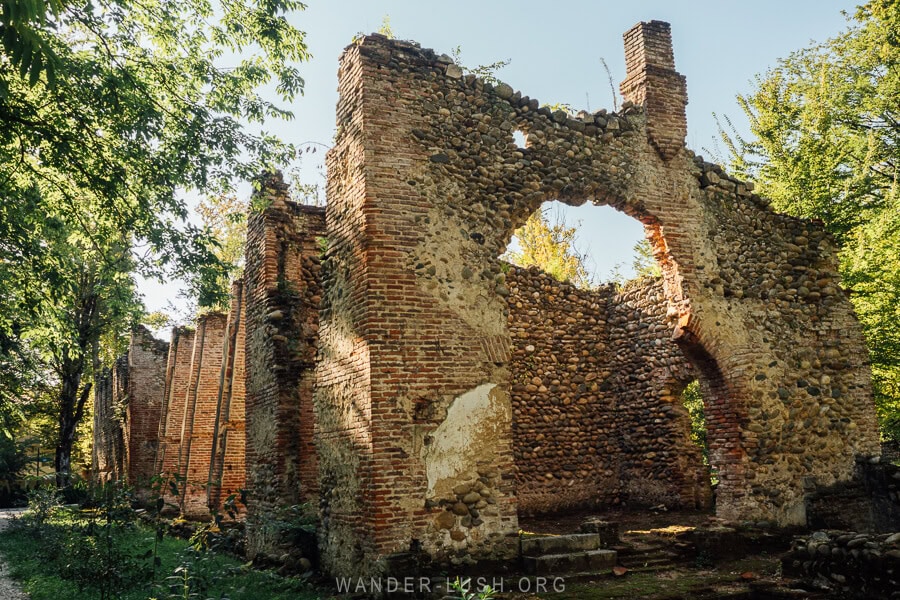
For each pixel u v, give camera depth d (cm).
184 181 1080
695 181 1139
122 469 2397
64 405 2286
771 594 769
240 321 1468
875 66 2123
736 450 1068
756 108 1889
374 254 859
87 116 995
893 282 1538
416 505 816
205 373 1717
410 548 802
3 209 1026
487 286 924
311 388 1121
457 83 970
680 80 1159
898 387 1567
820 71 2009
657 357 1443
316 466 1084
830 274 1225
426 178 914
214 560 859
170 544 1194
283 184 1211
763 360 1119
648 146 1110
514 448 1403
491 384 893
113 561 868
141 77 1055
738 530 1003
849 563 748
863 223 1745
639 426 1473
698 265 1104
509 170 984
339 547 867
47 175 1065
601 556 882
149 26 1095
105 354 2952
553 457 1441
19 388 1498
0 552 1277
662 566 906
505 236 960
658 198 1097
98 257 1191
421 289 876
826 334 1189
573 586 815
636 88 1148
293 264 1180
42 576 959
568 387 1491
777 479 1077
